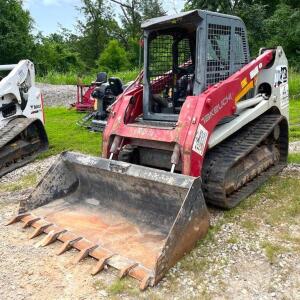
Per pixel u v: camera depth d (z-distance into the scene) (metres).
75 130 10.50
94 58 52.81
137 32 48.50
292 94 16.62
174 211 4.31
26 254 4.12
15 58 32.72
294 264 3.83
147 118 5.39
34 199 4.97
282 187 5.66
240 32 5.56
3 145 6.93
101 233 4.31
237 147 5.17
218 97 4.79
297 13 26.80
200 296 3.41
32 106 8.20
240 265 3.84
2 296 3.48
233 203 5.00
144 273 3.60
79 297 3.44
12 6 32.41
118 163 4.54
